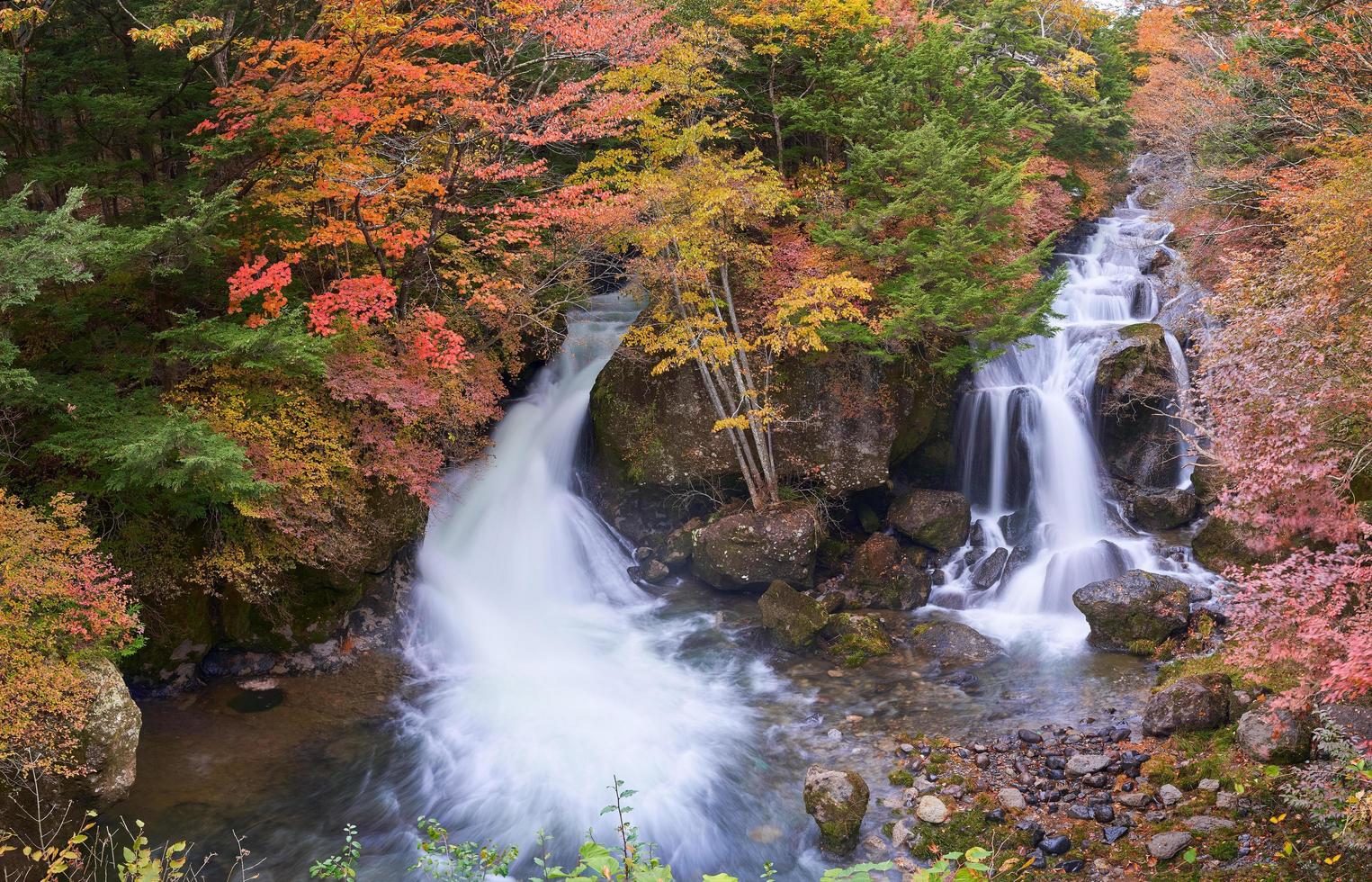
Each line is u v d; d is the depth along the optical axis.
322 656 11.57
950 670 11.50
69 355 9.80
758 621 13.03
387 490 11.80
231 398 10.00
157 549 10.34
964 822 8.19
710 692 11.20
